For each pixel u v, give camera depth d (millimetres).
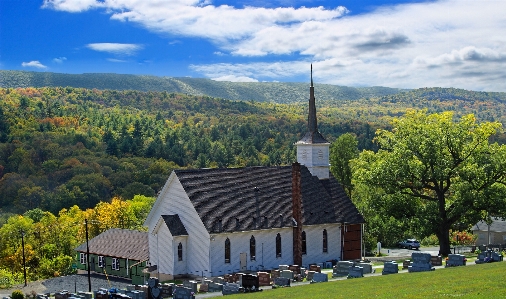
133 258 77000
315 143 87750
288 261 76375
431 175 80312
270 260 74312
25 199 180625
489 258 59156
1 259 111250
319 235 80750
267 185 79125
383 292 41188
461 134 81812
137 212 140125
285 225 75500
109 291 52031
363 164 90812
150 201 153750
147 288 51969
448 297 36156
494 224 123375
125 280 78062
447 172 79688
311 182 85312
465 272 48125
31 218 157000
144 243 79812
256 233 72938
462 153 83000
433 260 62406
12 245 117188
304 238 78875
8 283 84250
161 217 71000
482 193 78875
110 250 82312
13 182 189125
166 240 70875
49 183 196250
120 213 128875
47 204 179250
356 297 40094
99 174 198625
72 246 115688
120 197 166750
